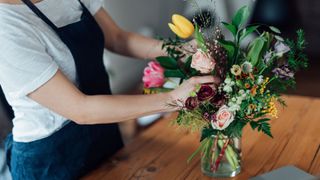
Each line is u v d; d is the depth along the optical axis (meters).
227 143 1.00
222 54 0.94
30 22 1.02
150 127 1.36
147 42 1.35
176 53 1.03
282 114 1.37
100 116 1.02
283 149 1.17
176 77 1.00
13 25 0.99
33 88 0.99
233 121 0.95
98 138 1.23
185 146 1.23
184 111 0.94
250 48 0.96
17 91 1.01
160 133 1.31
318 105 1.43
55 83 1.00
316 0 2.71
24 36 0.99
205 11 1.10
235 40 0.95
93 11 1.33
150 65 1.06
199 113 0.93
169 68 1.01
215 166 1.04
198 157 1.16
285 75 0.92
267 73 0.94
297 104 1.44
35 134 1.13
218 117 0.90
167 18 2.92
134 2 2.63
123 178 1.10
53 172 1.15
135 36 1.36
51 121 1.13
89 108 1.01
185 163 1.14
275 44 0.93
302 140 1.21
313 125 1.29
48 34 1.07
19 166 1.17
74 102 1.01
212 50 0.94
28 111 1.12
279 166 1.09
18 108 1.13
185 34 0.94
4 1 1.00
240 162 1.06
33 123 1.13
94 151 1.22
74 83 1.16
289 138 1.22
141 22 2.74
